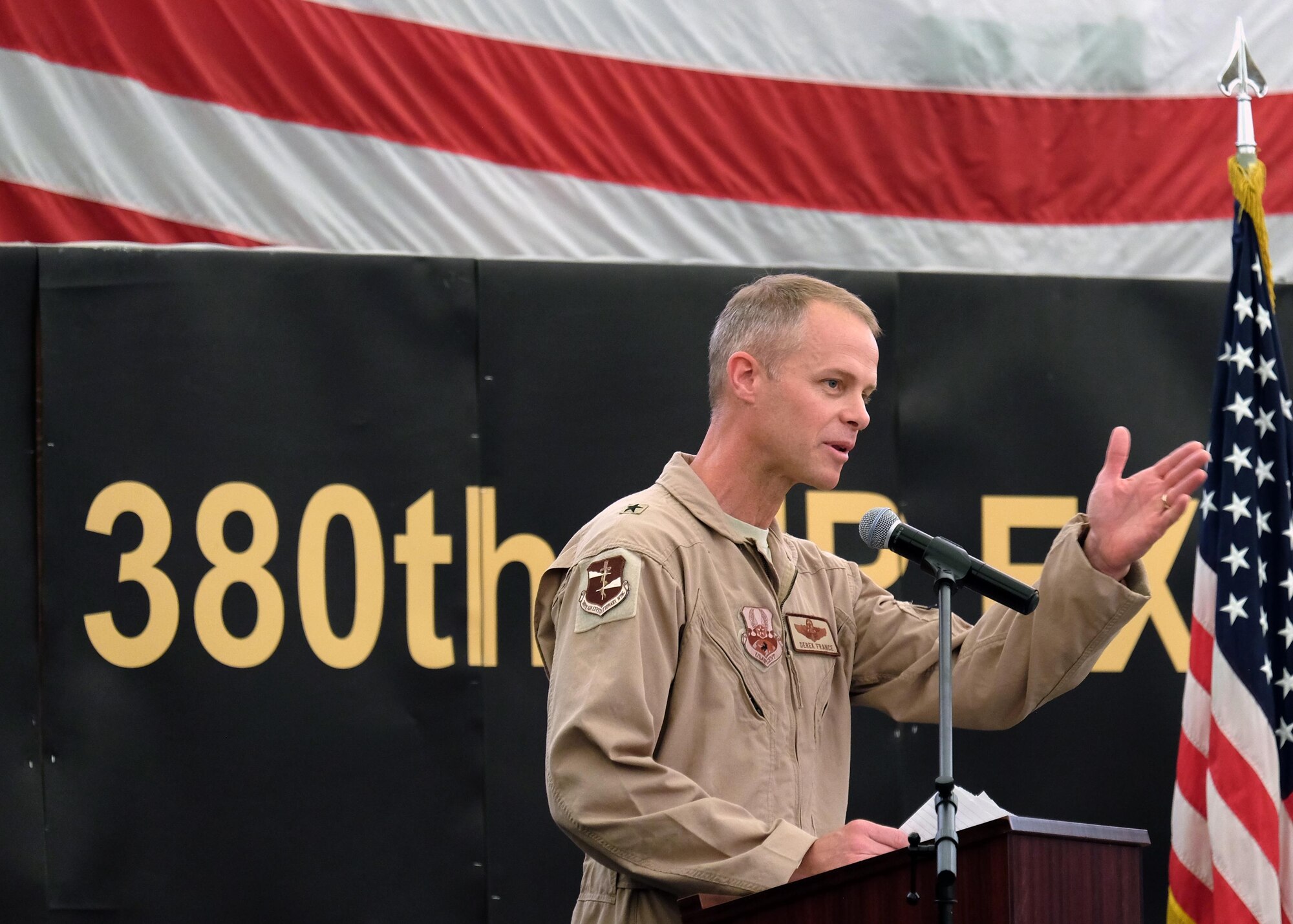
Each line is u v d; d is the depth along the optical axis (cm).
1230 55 1141
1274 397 1053
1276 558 1035
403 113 1163
